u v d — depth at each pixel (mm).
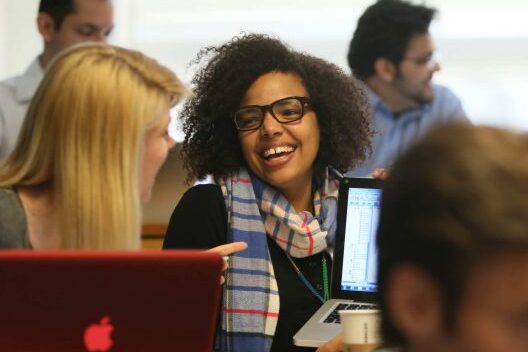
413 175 654
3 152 3709
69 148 1621
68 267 1214
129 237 1611
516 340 625
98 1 3729
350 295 2256
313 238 2361
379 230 681
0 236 1705
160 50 4789
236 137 2523
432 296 648
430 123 707
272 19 4754
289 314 2324
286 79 2473
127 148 1617
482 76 4676
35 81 3719
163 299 1250
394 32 3832
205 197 2461
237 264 2355
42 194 1740
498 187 617
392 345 691
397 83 3865
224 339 2316
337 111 2533
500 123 686
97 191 1602
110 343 1262
